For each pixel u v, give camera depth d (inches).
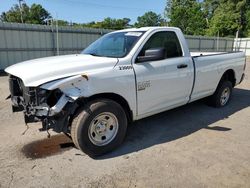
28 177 125.3
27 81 130.1
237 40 1359.5
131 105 154.6
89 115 136.3
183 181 121.4
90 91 133.4
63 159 142.8
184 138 171.3
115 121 149.2
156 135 176.4
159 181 121.6
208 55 215.6
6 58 637.9
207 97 243.8
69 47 753.0
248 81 421.4
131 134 177.9
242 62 260.4
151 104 166.4
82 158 143.9
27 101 135.5
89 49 187.2
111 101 144.9
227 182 120.8
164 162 138.9
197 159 142.2
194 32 1996.8
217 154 148.2
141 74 154.9
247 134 178.9
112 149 150.9
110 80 140.9
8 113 226.1
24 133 178.7
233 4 1914.4
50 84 126.9
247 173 128.3
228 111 233.1
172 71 174.1
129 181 121.8
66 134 166.4
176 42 184.1
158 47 168.4
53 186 118.3
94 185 119.0
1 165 135.9
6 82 423.5
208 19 2395.4
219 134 178.7
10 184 119.5
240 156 145.9
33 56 687.1
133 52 155.1
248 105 255.6
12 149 154.6
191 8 2046.0
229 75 252.2
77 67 136.9
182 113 225.5
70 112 133.2
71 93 128.3
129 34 171.8
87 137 138.3
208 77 211.0
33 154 148.5
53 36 714.2
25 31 658.8
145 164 137.0
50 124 133.0
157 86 165.6
